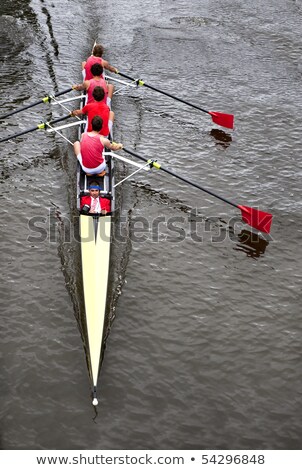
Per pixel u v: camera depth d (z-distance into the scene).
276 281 44.25
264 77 71.88
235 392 36.16
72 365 37.09
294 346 39.28
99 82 54.88
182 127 62.03
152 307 41.41
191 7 90.12
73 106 64.12
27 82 67.50
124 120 62.56
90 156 45.84
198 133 61.12
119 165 55.22
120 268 44.22
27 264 44.03
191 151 58.25
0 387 35.53
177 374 37.00
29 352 37.66
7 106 62.88
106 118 51.03
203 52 76.88
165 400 35.41
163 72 72.00
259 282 44.12
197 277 44.22
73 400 35.09
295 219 50.16
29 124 60.59
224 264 45.56
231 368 37.59
